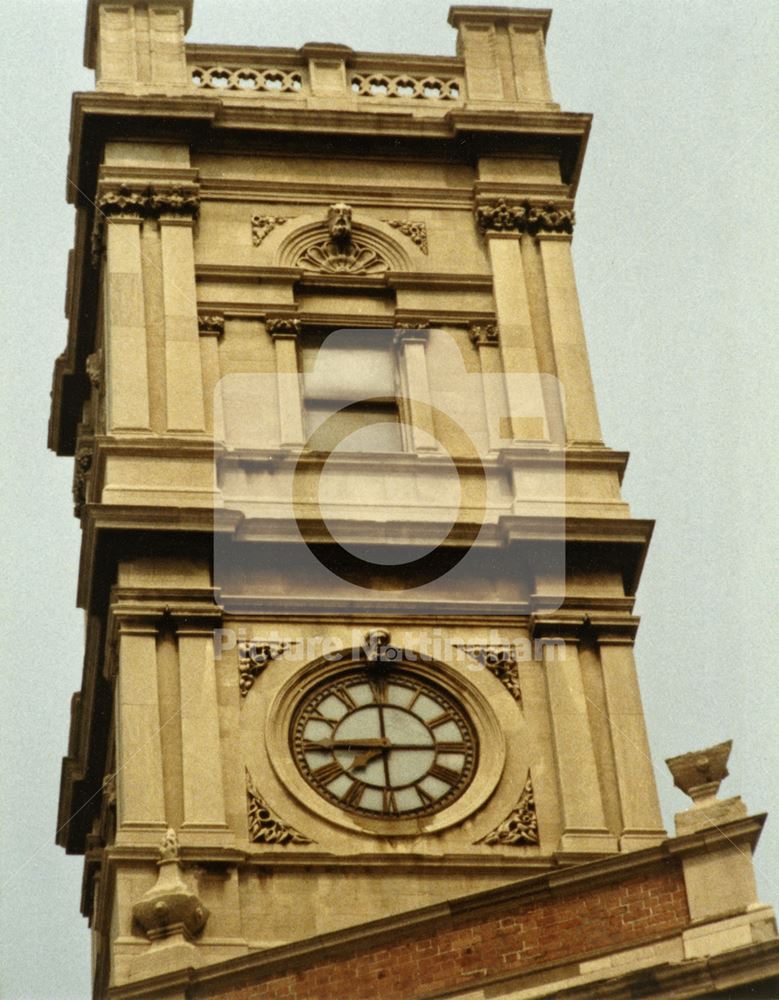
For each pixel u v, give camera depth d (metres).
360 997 64.62
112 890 72.75
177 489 78.06
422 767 75.31
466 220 85.06
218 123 85.25
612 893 64.25
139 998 65.94
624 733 75.56
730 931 62.78
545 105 87.12
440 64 88.00
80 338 88.88
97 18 87.88
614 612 77.62
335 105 86.69
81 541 84.25
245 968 65.69
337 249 83.94
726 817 63.97
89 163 85.12
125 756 74.12
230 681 75.75
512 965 64.12
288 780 74.44
